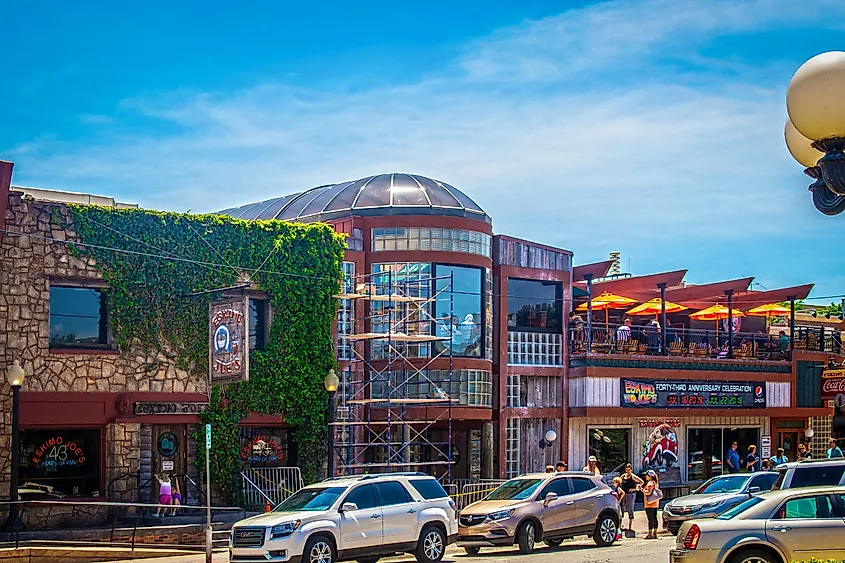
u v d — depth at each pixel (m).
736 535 16.28
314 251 32.09
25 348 27.03
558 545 26.27
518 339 37.47
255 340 31.20
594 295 41.53
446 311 35.09
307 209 37.66
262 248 31.11
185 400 29.30
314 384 31.77
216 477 29.75
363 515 21.88
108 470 28.00
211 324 27.84
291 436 31.64
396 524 22.31
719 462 43.00
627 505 29.59
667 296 43.66
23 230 27.25
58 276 27.66
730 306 43.22
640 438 40.38
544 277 38.25
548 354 38.31
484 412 35.41
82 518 27.48
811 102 7.47
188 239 29.77
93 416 27.83
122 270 28.62
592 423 39.16
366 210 35.34
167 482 28.31
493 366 36.62
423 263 34.75
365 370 34.19
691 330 44.06
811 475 20.95
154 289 29.09
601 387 38.50
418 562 22.70
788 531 16.23
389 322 32.44
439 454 36.03
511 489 25.84
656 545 26.19
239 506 29.77
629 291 40.88
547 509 24.97
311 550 20.94
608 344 39.28
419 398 34.12
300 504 22.12
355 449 33.44
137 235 28.95
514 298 37.59
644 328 41.50
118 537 25.75
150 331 28.94
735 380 42.53
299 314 31.64
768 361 43.78
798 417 44.75
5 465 26.56
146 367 28.83
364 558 21.91
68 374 27.61
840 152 7.66
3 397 26.61
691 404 40.94
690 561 16.38
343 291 34.06
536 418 37.69
